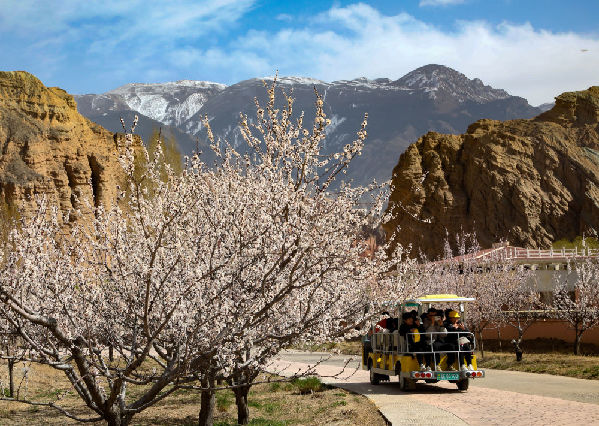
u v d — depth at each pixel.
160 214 8.55
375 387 23.36
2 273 8.14
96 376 8.51
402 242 125.06
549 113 156.88
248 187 9.07
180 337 8.70
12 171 98.12
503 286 43.00
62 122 109.06
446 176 136.00
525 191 132.62
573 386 21.61
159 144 8.45
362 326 10.95
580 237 115.12
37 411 19.28
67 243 8.71
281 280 9.27
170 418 18.31
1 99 107.69
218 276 8.63
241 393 16.59
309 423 16.12
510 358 35.44
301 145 8.88
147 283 7.95
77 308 8.89
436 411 15.83
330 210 8.94
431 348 20.83
